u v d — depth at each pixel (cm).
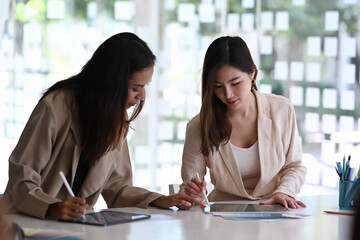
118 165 229
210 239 165
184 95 518
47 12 527
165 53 511
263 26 516
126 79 203
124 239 162
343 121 489
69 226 178
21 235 167
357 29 480
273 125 249
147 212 207
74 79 212
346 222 194
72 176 209
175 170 518
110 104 203
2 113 538
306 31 503
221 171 248
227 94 229
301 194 495
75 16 522
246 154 248
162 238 164
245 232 175
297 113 513
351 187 214
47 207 185
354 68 482
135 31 505
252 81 250
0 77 535
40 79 529
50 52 527
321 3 495
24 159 199
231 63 226
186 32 516
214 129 242
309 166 511
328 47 494
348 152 487
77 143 208
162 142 514
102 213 197
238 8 514
